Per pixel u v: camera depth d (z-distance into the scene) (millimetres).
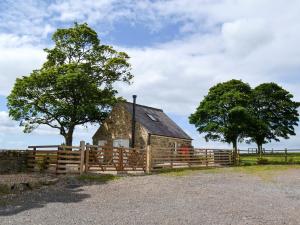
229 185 21625
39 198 16797
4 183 18203
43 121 37688
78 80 35531
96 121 39875
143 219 12703
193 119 48344
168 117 46406
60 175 22734
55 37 39938
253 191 19438
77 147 23719
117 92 41188
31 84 36219
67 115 37125
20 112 36406
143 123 37469
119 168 26016
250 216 13336
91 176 22797
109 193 18312
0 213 13578
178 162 31938
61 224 11930
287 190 20031
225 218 12945
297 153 52062
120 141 38250
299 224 12367
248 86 49438
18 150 25172
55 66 38281
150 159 27922
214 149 37219
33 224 11883
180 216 13219
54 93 37344
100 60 40781
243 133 47000
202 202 16062
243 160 43531
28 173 23484
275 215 13602
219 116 46625
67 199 16656
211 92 48938
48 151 24234
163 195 17875
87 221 12367
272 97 55312
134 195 17828
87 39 40125
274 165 38125
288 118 55031
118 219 12680
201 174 27422
